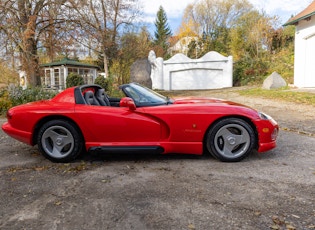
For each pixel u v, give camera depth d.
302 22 14.08
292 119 6.85
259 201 2.44
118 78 19.11
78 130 3.70
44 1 12.32
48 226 2.09
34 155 4.10
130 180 3.02
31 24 11.26
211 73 22.28
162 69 22.98
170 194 2.62
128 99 3.60
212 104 3.69
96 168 3.46
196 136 3.54
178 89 23.03
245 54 24.81
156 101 3.89
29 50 12.14
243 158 3.59
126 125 3.58
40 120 3.73
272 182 2.87
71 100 3.82
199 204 2.40
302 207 2.31
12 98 8.91
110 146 3.64
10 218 2.22
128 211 2.30
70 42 12.61
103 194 2.66
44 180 3.06
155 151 3.62
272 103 9.77
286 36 24.12
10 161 3.81
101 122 3.60
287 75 18.59
